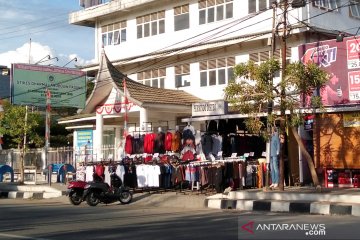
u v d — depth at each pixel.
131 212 14.05
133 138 19.66
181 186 18.06
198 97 25.02
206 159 18.06
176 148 18.56
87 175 18.83
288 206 13.27
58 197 19.67
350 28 24.06
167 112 23.28
